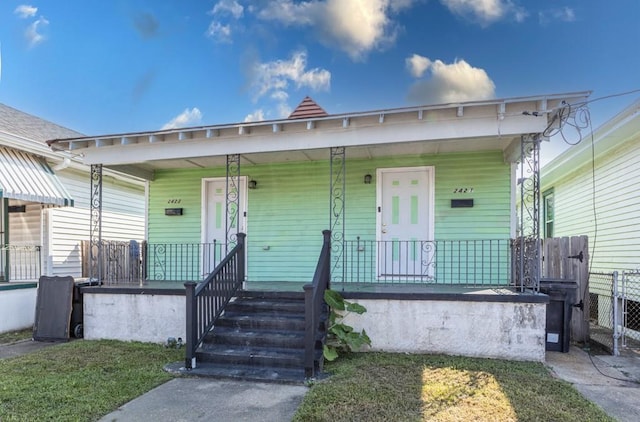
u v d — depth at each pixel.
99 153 6.95
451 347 5.34
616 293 5.74
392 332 5.51
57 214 9.03
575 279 6.42
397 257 7.29
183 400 3.86
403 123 5.70
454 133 5.53
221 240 8.23
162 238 8.52
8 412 3.54
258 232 7.98
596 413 3.42
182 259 8.37
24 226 8.81
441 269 7.09
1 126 8.48
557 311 5.76
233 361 4.84
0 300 7.30
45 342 6.54
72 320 6.77
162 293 6.26
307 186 7.79
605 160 8.24
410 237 7.30
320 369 4.60
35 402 3.77
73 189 9.57
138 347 5.88
